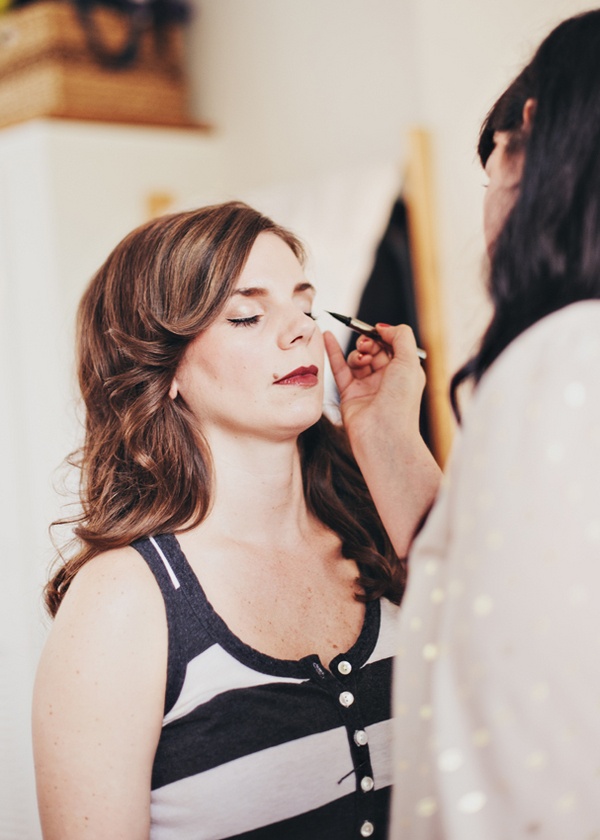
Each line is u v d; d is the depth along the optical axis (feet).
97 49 7.51
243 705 2.88
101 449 3.24
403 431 3.09
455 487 2.21
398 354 3.22
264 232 3.18
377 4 7.04
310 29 7.55
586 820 2.00
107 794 2.75
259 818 2.86
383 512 3.04
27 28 7.42
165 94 8.05
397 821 2.28
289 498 3.21
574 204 2.14
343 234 6.37
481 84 5.17
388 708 3.05
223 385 3.06
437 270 5.72
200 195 8.01
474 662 2.02
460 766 2.02
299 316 3.09
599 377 2.03
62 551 3.43
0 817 6.09
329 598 3.17
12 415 7.47
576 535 1.98
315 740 2.92
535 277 2.18
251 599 3.03
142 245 3.18
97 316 3.31
